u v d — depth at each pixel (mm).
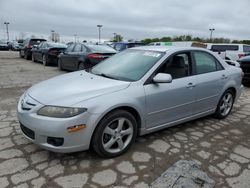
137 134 3938
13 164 3357
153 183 3045
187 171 3311
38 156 3566
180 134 4492
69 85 3764
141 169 3334
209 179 3162
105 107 3352
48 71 12406
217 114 5285
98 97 3395
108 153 3527
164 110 4094
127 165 3420
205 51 4941
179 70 4359
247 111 6031
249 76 9133
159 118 4078
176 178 3143
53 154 3625
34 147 3807
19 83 8836
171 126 4422
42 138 3268
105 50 10570
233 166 3502
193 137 4391
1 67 13836
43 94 3537
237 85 5496
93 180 3076
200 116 4883
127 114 3598
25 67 14031
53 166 3340
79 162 3451
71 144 3250
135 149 3865
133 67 4203
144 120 3869
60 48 14547
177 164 3477
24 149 3746
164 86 4031
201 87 4617
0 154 3596
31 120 3314
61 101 3301
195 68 4621
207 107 4914
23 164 3365
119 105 3473
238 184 3102
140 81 3834
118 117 3520
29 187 2916
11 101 6316
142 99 3744
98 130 3365
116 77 4074
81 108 3238
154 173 3254
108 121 3420
